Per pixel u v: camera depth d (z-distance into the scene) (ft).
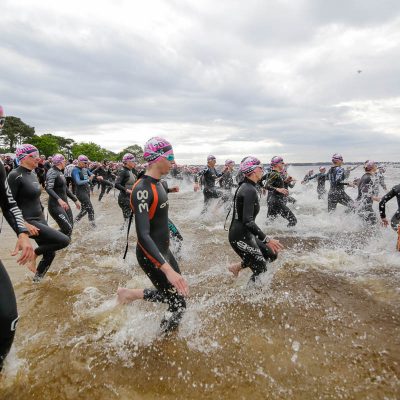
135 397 7.00
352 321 10.11
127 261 16.67
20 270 15.05
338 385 7.23
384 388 7.11
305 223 26.02
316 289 12.60
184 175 80.84
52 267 15.57
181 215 32.14
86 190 25.29
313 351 8.54
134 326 9.88
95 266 15.84
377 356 8.27
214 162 30.30
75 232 23.76
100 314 10.69
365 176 24.71
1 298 6.64
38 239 13.07
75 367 7.99
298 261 16.05
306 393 7.00
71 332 9.61
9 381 7.46
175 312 9.37
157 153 8.87
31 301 11.71
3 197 7.71
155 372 7.79
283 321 10.16
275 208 23.72
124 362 8.18
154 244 8.32
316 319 10.27
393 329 9.57
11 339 6.91
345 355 8.33
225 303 11.47
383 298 11.73
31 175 13.74
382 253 17.31
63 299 11.89
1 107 7.07
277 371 7.76
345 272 14.52
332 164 27.76
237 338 9.20
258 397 6.91
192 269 15.52
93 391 7.20
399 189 16.87
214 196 30.32
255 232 11.68
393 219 17.63
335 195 27.09
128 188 23.26
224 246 19.77
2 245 19.77
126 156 23.09
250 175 12.14
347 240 20.71
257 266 12.35
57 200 17.20
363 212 24.45
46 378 7.60
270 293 12.29
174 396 7.00
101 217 31.65
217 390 7.16
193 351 8.60
